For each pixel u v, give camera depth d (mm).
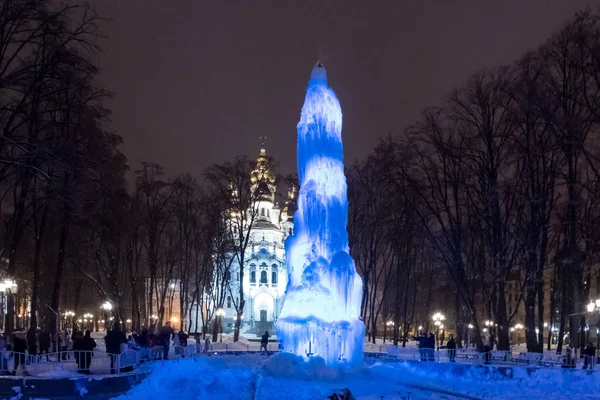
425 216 52156
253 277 120562
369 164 57750
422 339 37438
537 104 36094
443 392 24859
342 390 16828
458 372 31125
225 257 75125
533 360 33625
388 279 63406
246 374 28047
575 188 37312
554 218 41188
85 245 54750
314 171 31047
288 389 24219
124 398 19188
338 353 29000
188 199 67188
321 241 30531
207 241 69500
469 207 43438
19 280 48031
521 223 41906
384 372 28484
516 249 41094
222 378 26047
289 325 29031
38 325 59531
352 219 59656
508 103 39875
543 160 39344
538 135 39312
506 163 40875
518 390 26125
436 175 43344
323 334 28703
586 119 33906
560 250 41031
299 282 30438
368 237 62156
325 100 31344
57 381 19297
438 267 72188
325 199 30641
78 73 31625
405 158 45844
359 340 29766
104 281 68062
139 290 73625
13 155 29266
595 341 64375
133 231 59844
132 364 24891
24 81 28672
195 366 30875
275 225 124875
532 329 39688
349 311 30109
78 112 33812
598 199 36656
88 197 34594
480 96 40500
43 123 32938
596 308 37000
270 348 53625
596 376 26875
